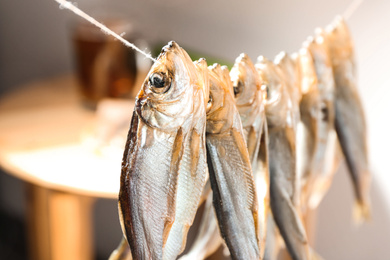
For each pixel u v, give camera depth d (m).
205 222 0.53
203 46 1.06
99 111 0.93
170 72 0.37
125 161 0.37
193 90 0.37
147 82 0.37
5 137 0.88
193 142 0.38
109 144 0.83
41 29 1.28
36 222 0.88
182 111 0.37
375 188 0.98
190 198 0.39
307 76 0.51
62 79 1.11
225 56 1.04
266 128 0.44
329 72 0.53
